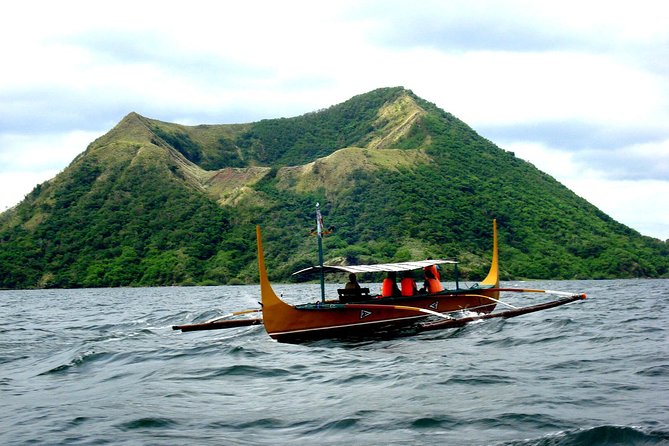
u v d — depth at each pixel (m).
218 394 12.51
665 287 71.94
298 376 14.35
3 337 24.56
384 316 22.45
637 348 16.52
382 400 11.49
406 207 175.75
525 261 150.88
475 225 170.75
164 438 9.36
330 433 9.48
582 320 24.20
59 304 60.41
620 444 8.38
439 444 8.75
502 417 9.93
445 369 14.34
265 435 9.50
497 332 20.89
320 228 21.97
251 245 170.38
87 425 10.20
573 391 11.59
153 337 23.08
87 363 16.84
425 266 24.11
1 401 12.36
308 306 21.33
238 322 22.33
